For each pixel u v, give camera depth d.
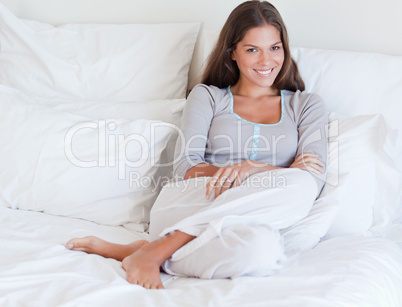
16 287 1.16
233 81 1.94
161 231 1.50
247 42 1.76
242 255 1.27
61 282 1.18
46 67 2.10
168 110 1.93
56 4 2.34
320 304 1.11
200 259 1.31
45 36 2.15
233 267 1.27
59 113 1.82
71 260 1.32
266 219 1.42
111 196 1.69
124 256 1.42
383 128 1.68
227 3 2.12
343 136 1.70
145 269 1.29
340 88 1.87
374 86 1.84
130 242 1.57
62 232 1.54
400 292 1.37
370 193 1.66
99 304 1.09
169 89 2.06
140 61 2.07
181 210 1.49
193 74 2.20
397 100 1.81
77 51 2.12
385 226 1.69
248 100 1.85
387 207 1.69
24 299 1.11
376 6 1.97
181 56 2.09
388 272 1.38
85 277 1.22
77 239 1.43
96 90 2.08
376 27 1.99
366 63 1.87
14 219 1.62
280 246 1.33
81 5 2.31
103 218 1.69
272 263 1.28
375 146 1.67
